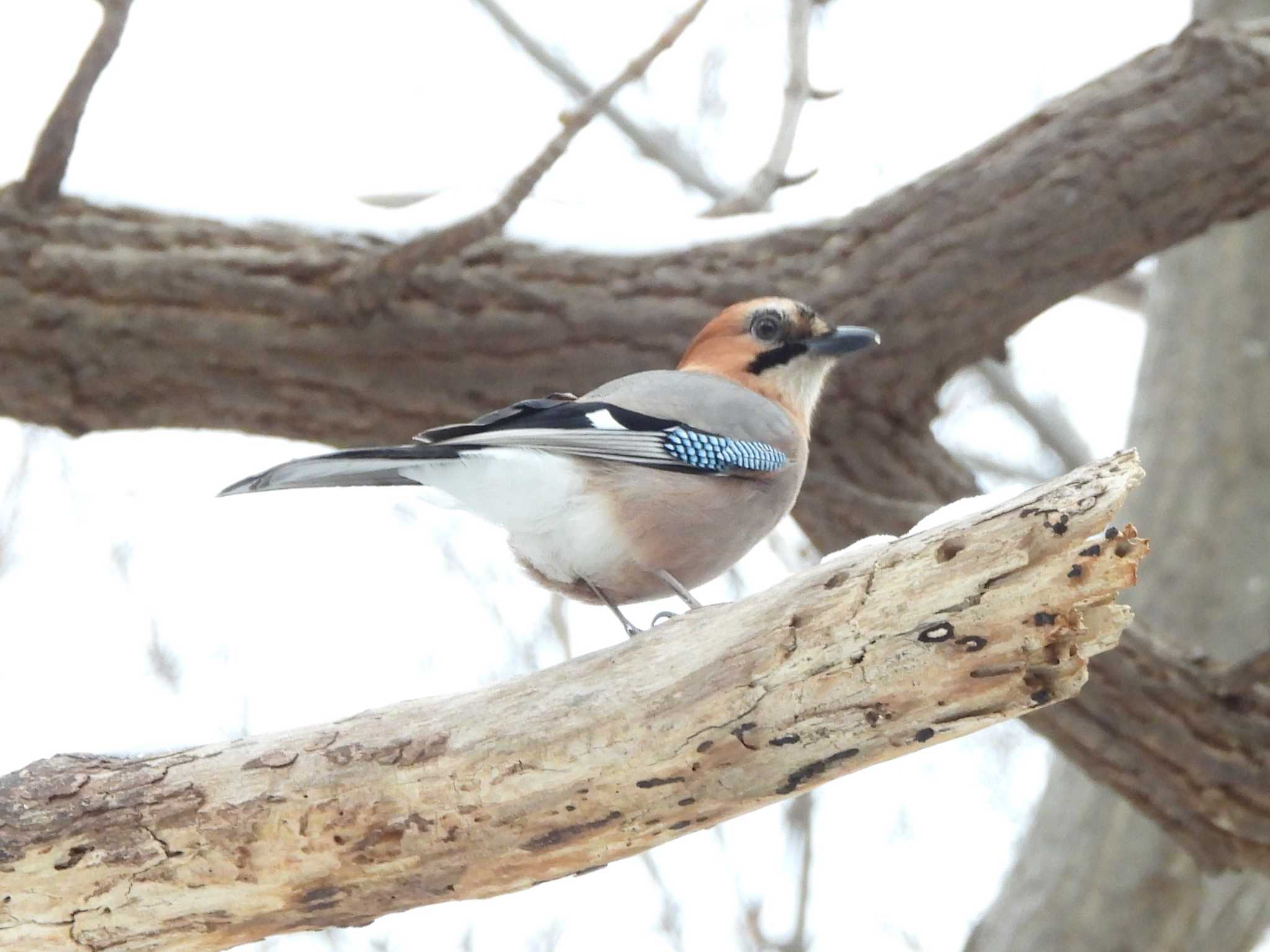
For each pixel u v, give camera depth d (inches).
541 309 431.8
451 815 235.3
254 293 413.4
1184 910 544.4
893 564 212.2
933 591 205.8
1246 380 586.2
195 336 415.2
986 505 224.7
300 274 416.5
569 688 233.9
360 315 418.6
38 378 416.5
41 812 241.8
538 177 382.3
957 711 209.0
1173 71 443.8
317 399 434.0
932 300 444.1
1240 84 436.1
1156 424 604.4
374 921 255.0
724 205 474.0
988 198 441.7
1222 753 409.1
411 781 235.8
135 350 414.9
